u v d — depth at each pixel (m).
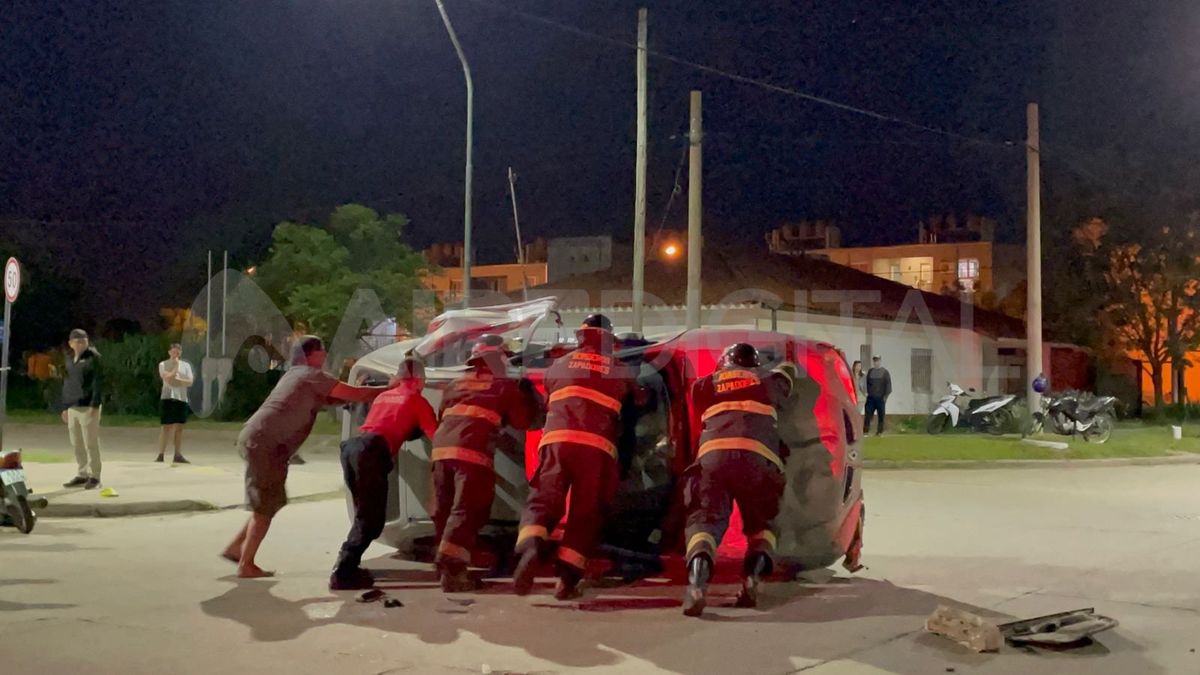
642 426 7.80
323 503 13.61
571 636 6.64
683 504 7.57
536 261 50.38
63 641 6.46
